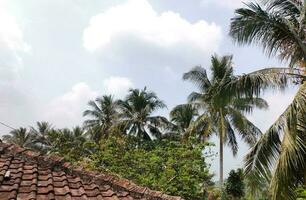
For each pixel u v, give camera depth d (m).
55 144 29.52
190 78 33.12
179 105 37.22
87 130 47.28
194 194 20.12
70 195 6.06
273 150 12.44
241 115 31.38
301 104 11.36
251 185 12.51
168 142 25.02
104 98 47.62
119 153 22.89
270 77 13.09
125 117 41.59
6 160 7.16
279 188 11.48
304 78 13.12
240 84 13.27
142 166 21.83
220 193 25.94
